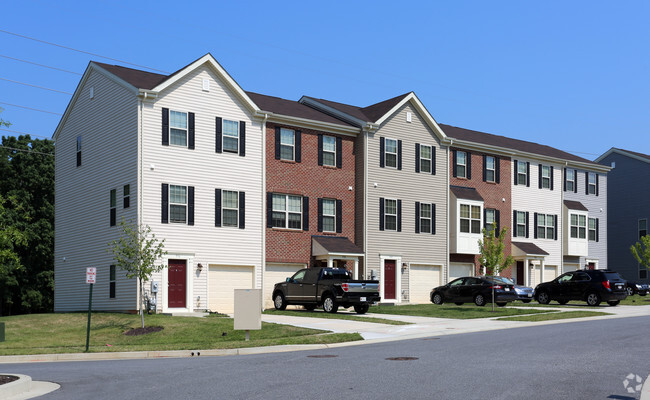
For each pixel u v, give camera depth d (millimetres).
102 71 35250
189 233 33031
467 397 10289
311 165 38375
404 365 14234
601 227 56094
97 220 34938
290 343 20828
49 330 27703
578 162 54188
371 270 39562
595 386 11188
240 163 35219
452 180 45156
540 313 30734
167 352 19547
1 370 16328
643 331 21328
